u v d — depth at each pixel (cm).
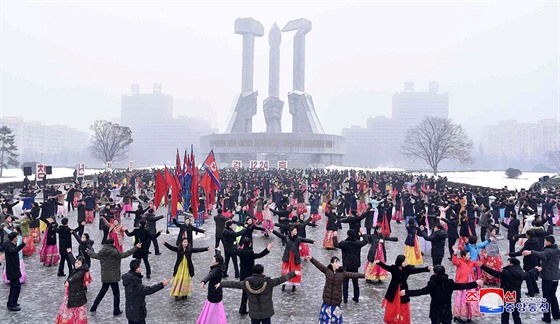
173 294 1109
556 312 988
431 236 1362
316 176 4578
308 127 11412
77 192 2964
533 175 8494
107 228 1700
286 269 1196
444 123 8412
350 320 973
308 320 977
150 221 1623
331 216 1784
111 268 991
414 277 1366
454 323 987
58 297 1104
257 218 2191
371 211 1777
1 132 7131
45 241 1433
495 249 1280
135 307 803
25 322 934
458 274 1012
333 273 847
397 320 864
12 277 1001
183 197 2242
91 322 941
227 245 1294
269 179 4159
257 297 802
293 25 12069
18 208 2872
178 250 1127
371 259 1277
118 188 3606
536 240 1152
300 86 12081
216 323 852
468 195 2694
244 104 11869
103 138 8381
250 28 12025
